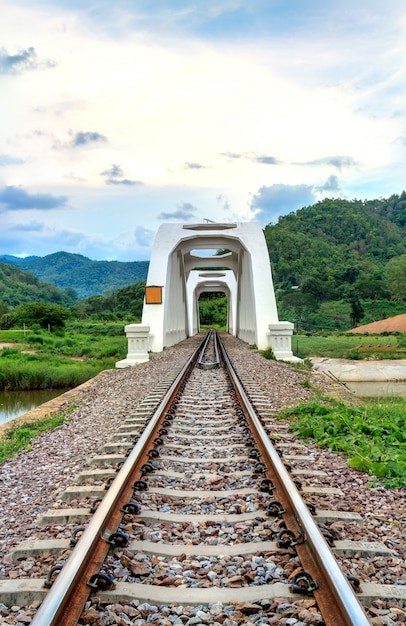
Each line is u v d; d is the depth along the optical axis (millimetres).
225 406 9820
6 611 3004
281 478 4742
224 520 4254
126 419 8750
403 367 40188
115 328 69688
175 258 33750
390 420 8766
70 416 10602
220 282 63094
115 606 2951
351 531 4043
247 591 3105
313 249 156000
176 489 5133
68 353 39906
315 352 48938
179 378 13234
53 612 2594
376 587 3100
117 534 3709
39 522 4340
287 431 7965
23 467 6738
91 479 5469
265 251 27922
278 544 3674
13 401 22188
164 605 3021
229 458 6129
